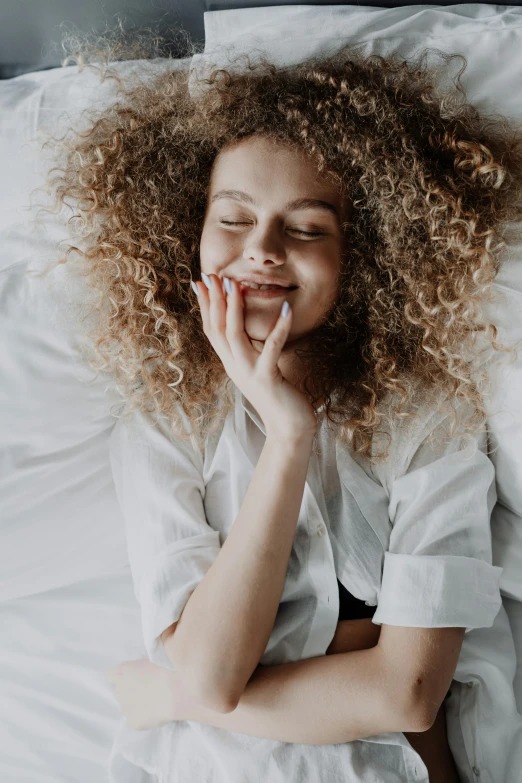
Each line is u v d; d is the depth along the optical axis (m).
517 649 1.12
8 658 1.17
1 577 1.14
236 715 0.94
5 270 1.07
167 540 0.98
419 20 1.13
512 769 1.03
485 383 1.05
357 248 1.06
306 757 0.93
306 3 1.17
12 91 1.23
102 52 1.20
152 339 1.10
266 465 0.94
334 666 0.92
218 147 1.08
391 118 1.05
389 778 0.92
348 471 1.03
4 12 1.20
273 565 0.92
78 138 1.16
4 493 1.07
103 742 1.12
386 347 1.07
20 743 1.12
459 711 1.05
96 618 1.19
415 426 1.03
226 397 1.09
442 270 1.05
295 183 0.97
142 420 1.07
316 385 1.07
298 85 1.06
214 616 0.90
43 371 1.05
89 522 1.16
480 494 0.99
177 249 1.12
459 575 0.94
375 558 1.02
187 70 1.17
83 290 1.09
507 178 1.09
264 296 0.96
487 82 1.12
